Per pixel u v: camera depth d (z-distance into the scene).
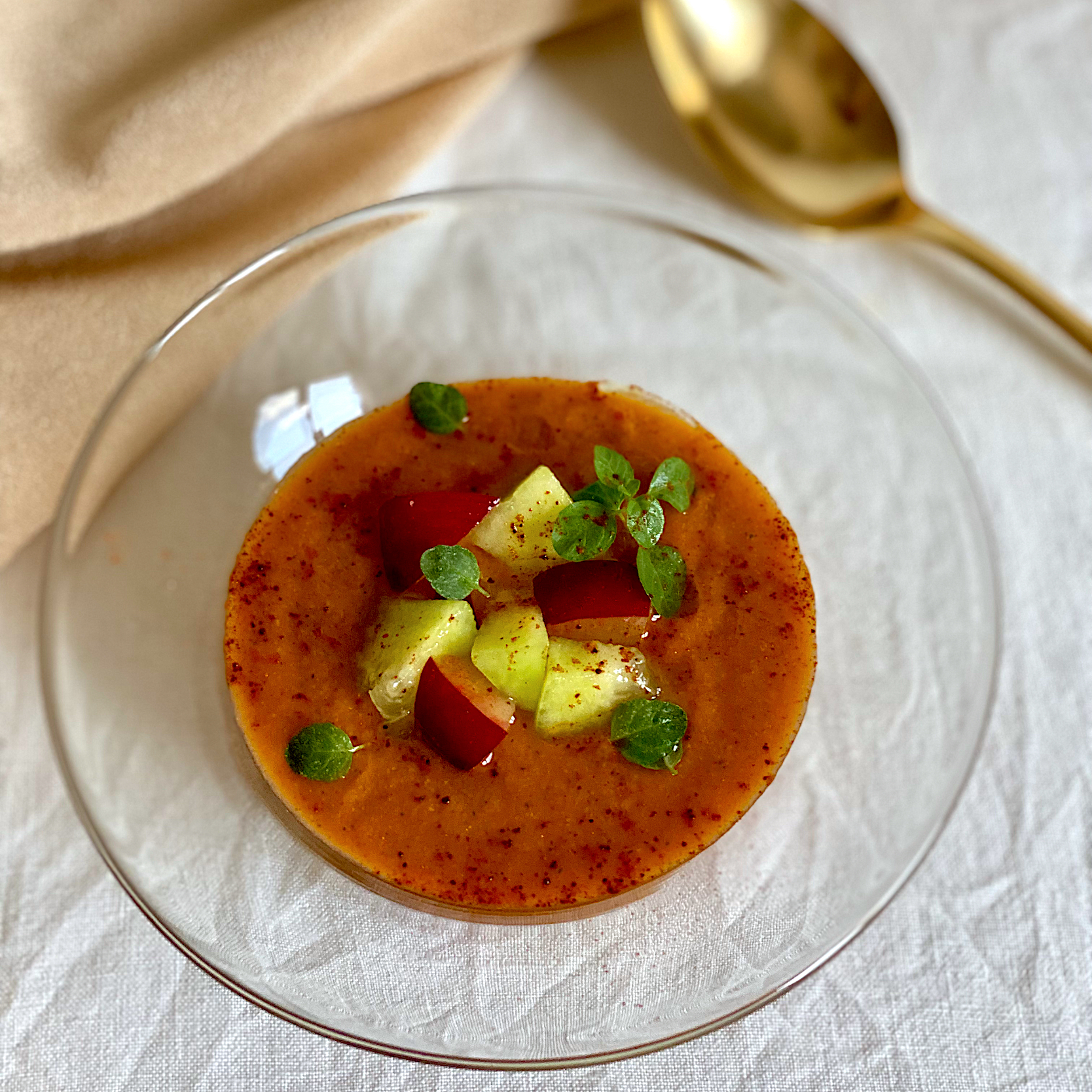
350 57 0.43
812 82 0.47
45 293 0.41
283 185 0.43
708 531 0.39
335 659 0.38
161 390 0.40
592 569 0.37
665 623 0.38
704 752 0.38
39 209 0.41
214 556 0.41
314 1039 0.38
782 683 0.38
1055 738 0.41
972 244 0.45
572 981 0.37
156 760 0.39
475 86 0.45
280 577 0.39
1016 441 0.44
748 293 0.43
